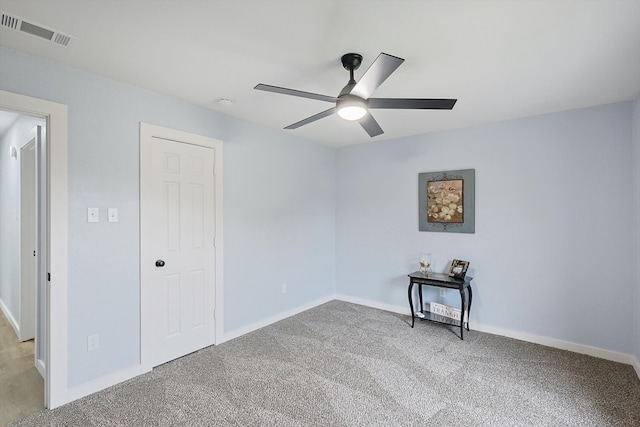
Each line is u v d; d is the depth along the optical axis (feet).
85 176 7.39
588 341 9.61
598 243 9.50
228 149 10.65
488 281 11.38
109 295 7.80
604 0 4.88
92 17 5.40
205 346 9.97
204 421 6.49
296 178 13.50
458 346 10.15
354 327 11.82
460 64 6.98
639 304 8.45
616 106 9.25
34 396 7.43
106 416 6.65
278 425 6.38
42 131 8.11
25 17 5.38
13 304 11.66
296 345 10.21
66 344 7.10
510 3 4.96
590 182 9.62
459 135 12.03
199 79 7.87
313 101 9.32
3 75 6.32
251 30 5.78
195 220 9.71
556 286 10.14
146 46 6.34
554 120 10.18
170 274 9.10
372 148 14.46
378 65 5.07
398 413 6.77
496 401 7.20
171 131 9.01
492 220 11.30
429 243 12.78
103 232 7.69
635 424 6.42
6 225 12.64
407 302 13.35
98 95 7.61
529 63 6.94
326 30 5.75
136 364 8.29
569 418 6.62
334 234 15.67
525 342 10.49
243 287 11.19
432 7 5.07
